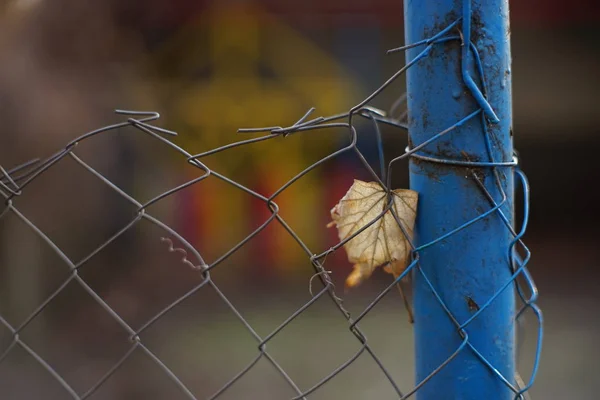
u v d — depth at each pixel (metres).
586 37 8.04
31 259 4.75
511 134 1.35
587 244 7.80
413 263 1.33
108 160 5.64
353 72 7.24
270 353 4.74
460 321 1.34
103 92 5.46
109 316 5.36
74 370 4.43
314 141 7.07
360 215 1.39
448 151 1.31
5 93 4.46
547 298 5.92
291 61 7.19
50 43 4.77
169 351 4.81
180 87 6.97
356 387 4.15
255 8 7.04
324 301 5.84
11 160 4.50
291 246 6.96
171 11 6.69
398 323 5.21
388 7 7.14
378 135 1.56
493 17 1.29
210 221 6.93
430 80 1.32
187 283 6.27
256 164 7.08
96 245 5.60
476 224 1.32
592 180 9.19
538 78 8.43
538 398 3.94
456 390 1.36
